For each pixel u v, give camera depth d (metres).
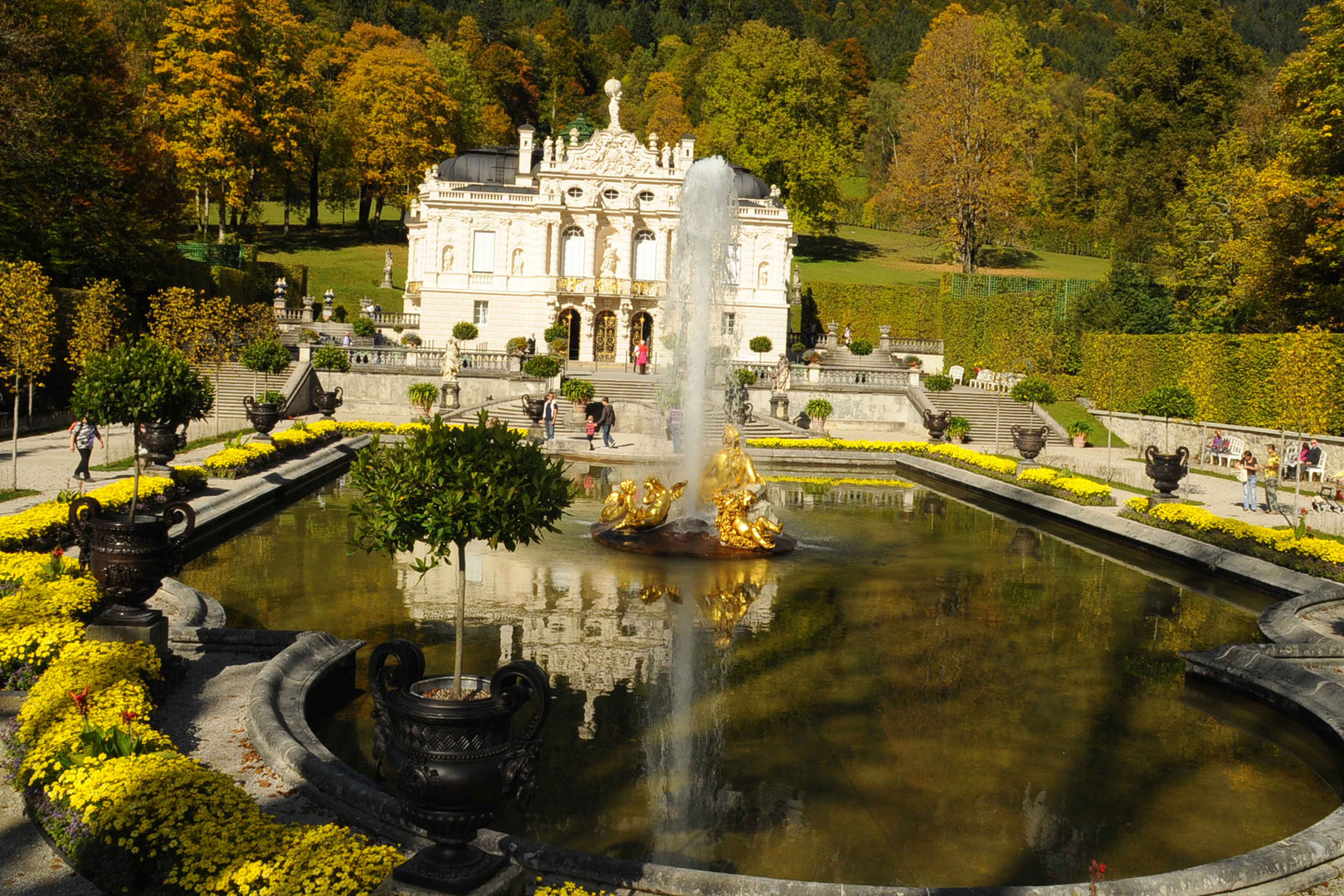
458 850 6.24
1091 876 7.88
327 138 80.38
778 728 10.72
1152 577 19.06
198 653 11.90
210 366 44.09
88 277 40.44
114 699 8.73
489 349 60.31
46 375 35.62
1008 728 11.02
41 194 40.88
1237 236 49.03
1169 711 11.85
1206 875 7.30
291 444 29.55
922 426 47.47
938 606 16.31
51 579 12.25
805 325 70.31
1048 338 54.38
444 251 60.31
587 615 14.94
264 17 70.19
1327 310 38.66
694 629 14.41
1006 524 24.73
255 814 6.97
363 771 9.28
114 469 25.23
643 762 9.67
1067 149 103.88
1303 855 7.69
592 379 49.00
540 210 59.56
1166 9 72.38
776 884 6.98
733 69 87.12
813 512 25.80
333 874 6.24
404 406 48.19
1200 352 40.69
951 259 87.94
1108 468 34.00
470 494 7.14
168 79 68.00
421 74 80.56
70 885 6.82
